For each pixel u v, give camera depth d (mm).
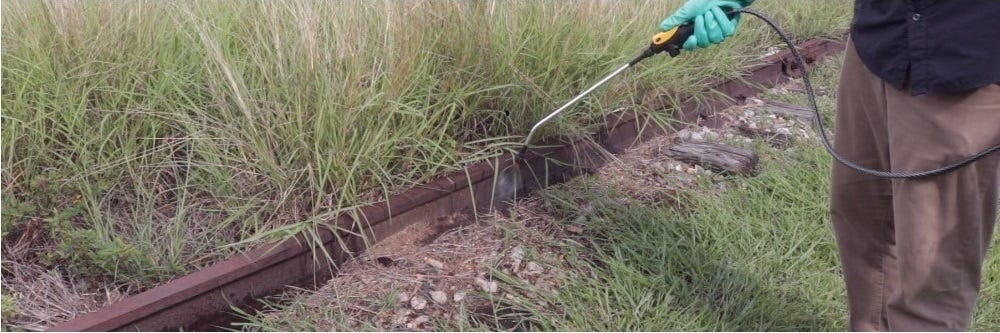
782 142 5035
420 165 3723
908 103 2379
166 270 3076
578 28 4512
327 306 3127
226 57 3730
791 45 2906
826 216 4031
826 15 7402
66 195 3312
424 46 3980
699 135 4934
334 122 3469
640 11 5109
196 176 3447
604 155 4406
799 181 4344
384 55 3805
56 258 3066
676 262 3529
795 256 3680
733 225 3863
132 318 2750
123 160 3436
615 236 3674
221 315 2986
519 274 3414
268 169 3414
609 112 4473
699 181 4270
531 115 4117
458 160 3885
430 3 4055
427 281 3309
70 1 3695
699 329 3115
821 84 6305
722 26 2945
